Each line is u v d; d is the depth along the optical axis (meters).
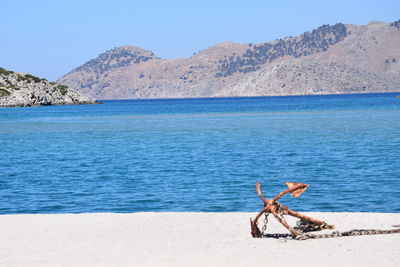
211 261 11.62
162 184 29.34
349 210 21.33
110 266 11.32
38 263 11.66
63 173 34.66
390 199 23.67
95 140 63.50
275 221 16.19
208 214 17.42
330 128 75.25
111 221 16.53
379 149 45.81
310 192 25.73
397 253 12.07
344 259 11.65
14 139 66.88
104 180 31.23
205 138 63.12
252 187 27.88
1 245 13.50
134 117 137.75
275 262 11.47
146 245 13.34
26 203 24.23
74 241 13.89
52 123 109.44
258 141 57.09
